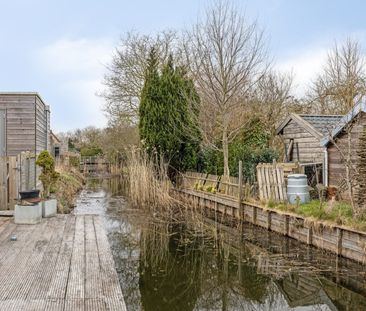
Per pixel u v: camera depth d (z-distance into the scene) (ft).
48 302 13.12
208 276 23.90
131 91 78.69
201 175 53.78
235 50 49.83
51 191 42.88
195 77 54.49
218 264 26.23
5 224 25.84
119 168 108.99
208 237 34.27
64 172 72.95
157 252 29.09
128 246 30.91
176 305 19.48
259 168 39.19
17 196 31.09
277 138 64.95
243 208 40.63
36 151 46.78
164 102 57.06
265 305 19.99
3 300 13.19
